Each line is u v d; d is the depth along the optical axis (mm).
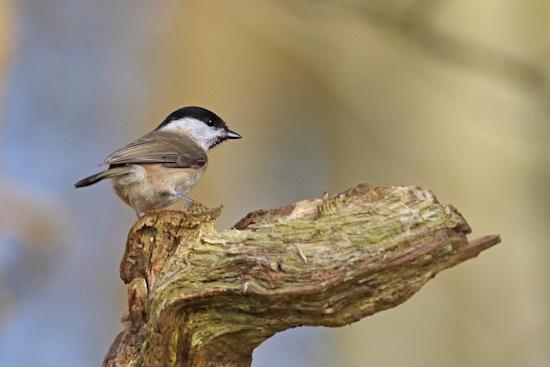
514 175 12078
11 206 12422
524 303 11695
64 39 15492
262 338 5941
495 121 12227
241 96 15555
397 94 13453
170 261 5992
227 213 14961
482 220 12062
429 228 5551
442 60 11852
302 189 15398
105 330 13375
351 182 13836
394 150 13172
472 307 11758
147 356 5898
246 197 15281
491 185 12148
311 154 15570
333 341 13156
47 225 12812
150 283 6055
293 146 15688
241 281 5668
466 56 11805
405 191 5828
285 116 15852
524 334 11562
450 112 12641
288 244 5691
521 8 12367
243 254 5730
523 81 11719
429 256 5480
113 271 13789
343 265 5512
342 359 12430
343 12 12367
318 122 15477
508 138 12148
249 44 15508
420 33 11898
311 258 5590
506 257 11852
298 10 12523
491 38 12320
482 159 12258
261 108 15695
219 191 15000
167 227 6023
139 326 6074
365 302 5641
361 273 5469
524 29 12352
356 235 5617
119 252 13992
